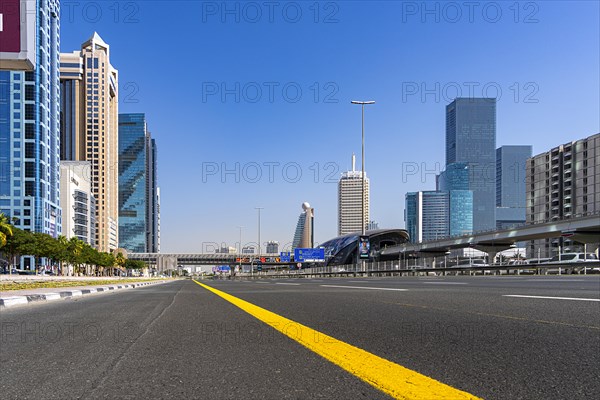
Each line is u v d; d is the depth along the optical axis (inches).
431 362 147.1
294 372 138.9
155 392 121.1
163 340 201.2
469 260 2166.6
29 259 5113.2
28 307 418.0
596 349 160.9
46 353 175.3
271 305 364.5
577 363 141.8
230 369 144.8
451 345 173.2
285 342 189.5
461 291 466.0
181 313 319.0
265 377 134.1
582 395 111.8
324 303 364.8
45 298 527.5
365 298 402.6
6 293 585.9
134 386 127.3
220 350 175.8
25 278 2287.2
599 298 340.2
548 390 115.6
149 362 156.9
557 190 5561.0
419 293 448.1
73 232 6309.1
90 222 6948.8
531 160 6087.6
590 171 5098.4
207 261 7244.1
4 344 196.9
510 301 327.6
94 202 7234.3
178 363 154.6
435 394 112.9
